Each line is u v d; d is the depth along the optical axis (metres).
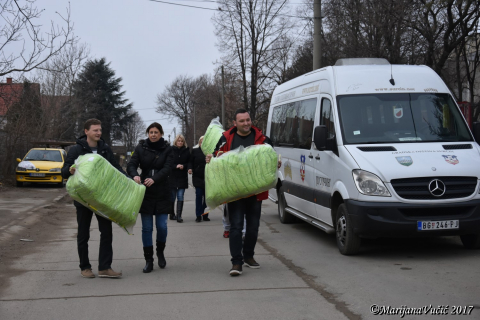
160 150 6.54
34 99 28.44
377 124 7.60
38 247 8.30
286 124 10.76
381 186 6.65
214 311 4.78
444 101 7.95
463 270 6.23
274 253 7.64
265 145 6.27
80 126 42.84
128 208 5.94
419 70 8.36
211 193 6.23
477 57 21.02
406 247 7.84
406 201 6.60
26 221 11.02
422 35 18.06
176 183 11.37
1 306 4.98
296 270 6.46
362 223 6.70
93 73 65.88
